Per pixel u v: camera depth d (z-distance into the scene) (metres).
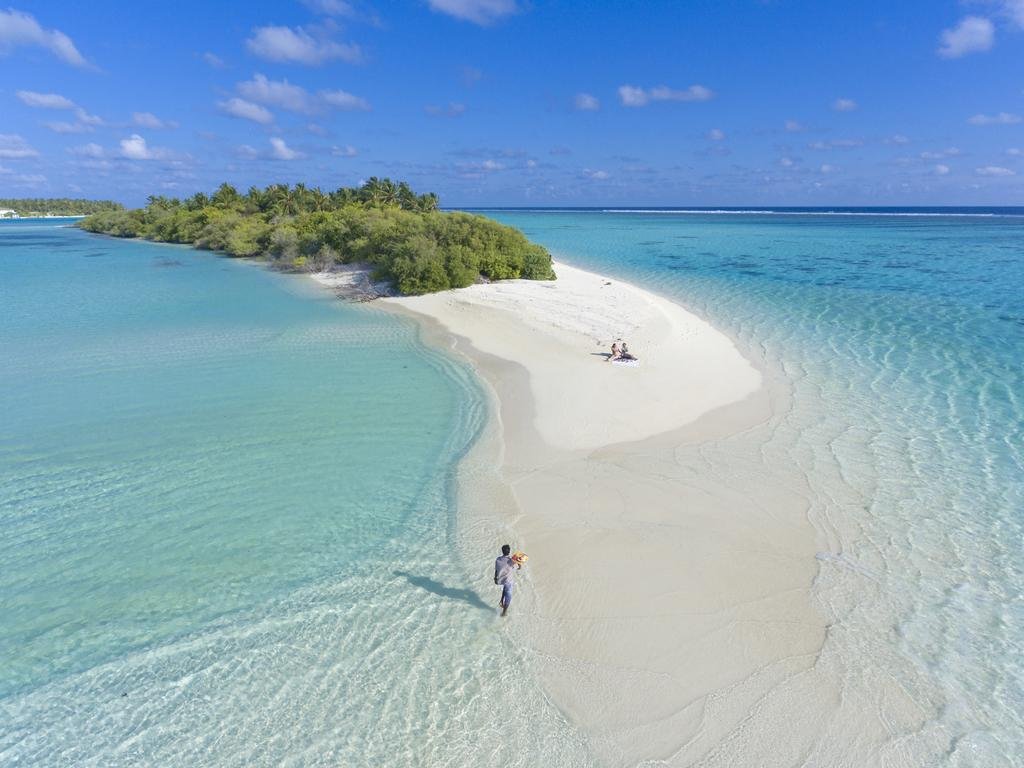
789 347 28.42
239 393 23.45
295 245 64.69
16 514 15.15
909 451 17.88
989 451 17.78
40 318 37.16
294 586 12.62
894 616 11.51
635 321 32.44
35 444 19.02
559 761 8.91
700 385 23.27
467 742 9.21
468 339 30.70
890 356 26.81
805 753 8.95
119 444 19.03
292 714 9.72
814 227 134.75
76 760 9.04
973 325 32.12
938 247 78.75
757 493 15.73
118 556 13.58
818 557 13.21
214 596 12.37
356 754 9.04
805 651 10.75
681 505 15.24
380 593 12.41
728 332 31.27
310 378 25.28
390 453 18.38
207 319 36.81
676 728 9.39
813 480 16.33
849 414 20.53
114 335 32.81
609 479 16.53
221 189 103.62
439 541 14.05
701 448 18.25
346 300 42.59
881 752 8.93
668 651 10.83
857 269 55.75
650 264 61.62
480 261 45.00
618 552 13.48
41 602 12.21
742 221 176.62
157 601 12.23
